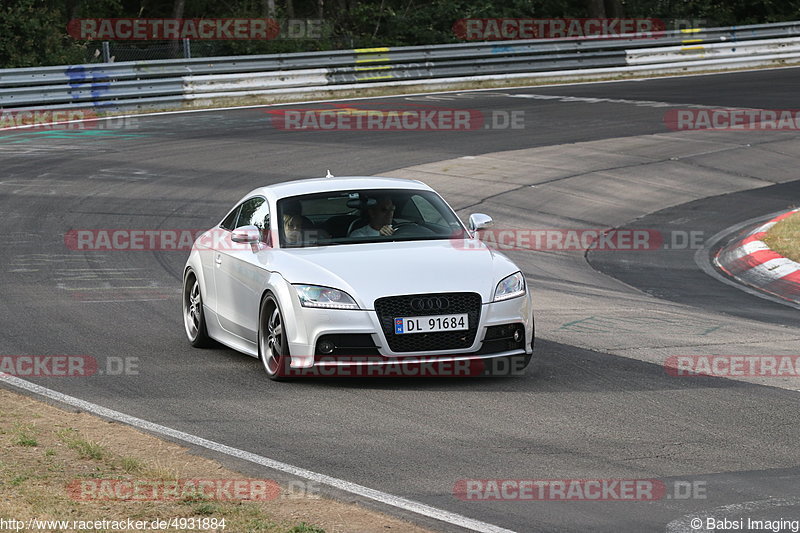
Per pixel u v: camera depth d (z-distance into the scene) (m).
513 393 28.89
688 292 47.94
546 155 82.62
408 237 32.62
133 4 163.00
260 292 31.30
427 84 119.56
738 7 174.00
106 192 68.50
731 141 88.50
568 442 24.38
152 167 76.81
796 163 82.38
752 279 51.25
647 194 72.94
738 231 62.69
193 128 94.38
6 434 24.67
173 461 23.03
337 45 147.50
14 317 39.56
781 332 38.22
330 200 33.72
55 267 49.53
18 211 62.78
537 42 125.62
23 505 19.80
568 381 30.36
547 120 97.81
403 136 89.88
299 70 114.81
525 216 66.06
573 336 36.78
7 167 76.50
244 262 32.62
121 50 141.75
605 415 26.66
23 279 46.84
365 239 32.41
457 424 25.89
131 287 45.59
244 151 82.94
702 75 129.25
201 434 25.20
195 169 76.12
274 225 32.88
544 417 26.48
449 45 121.00
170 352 34.81
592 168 78.75
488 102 108.94
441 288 29.34
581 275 51.69
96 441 24.45
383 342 28.89
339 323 28.94
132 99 104.88
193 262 36.25
